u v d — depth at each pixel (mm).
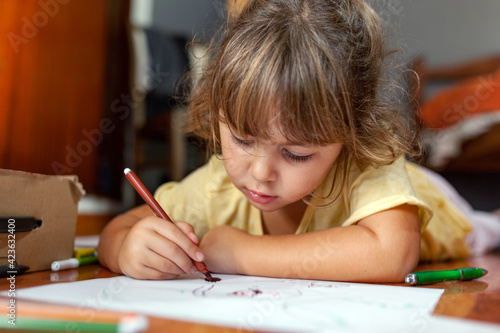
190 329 401
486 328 406
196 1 3211
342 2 761
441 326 411
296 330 399
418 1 3572
